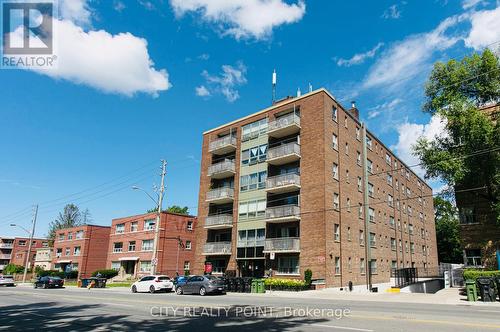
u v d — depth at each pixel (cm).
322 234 3228
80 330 1062
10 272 8181
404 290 3142
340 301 1967
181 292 2695
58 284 4200
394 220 4725
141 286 3042
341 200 3519
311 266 3222
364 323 1074
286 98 4178
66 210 10344
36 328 1111
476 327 981
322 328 998
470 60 2877
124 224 5784
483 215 3008
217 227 4109
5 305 1870
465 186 3002
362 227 3803
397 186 5047
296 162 3709
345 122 3909
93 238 6494
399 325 1026
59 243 7044
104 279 4156
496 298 1928
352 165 3866
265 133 4012
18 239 10350
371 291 2941
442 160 2773
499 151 2617
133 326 1109
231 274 3822
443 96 2902
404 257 4822
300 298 2217
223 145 4309
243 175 4100
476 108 2784
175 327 1076
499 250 2750
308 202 3416
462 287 2827
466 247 3052
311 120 3622
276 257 3503
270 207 3697
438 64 2986
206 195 4366
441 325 1018
